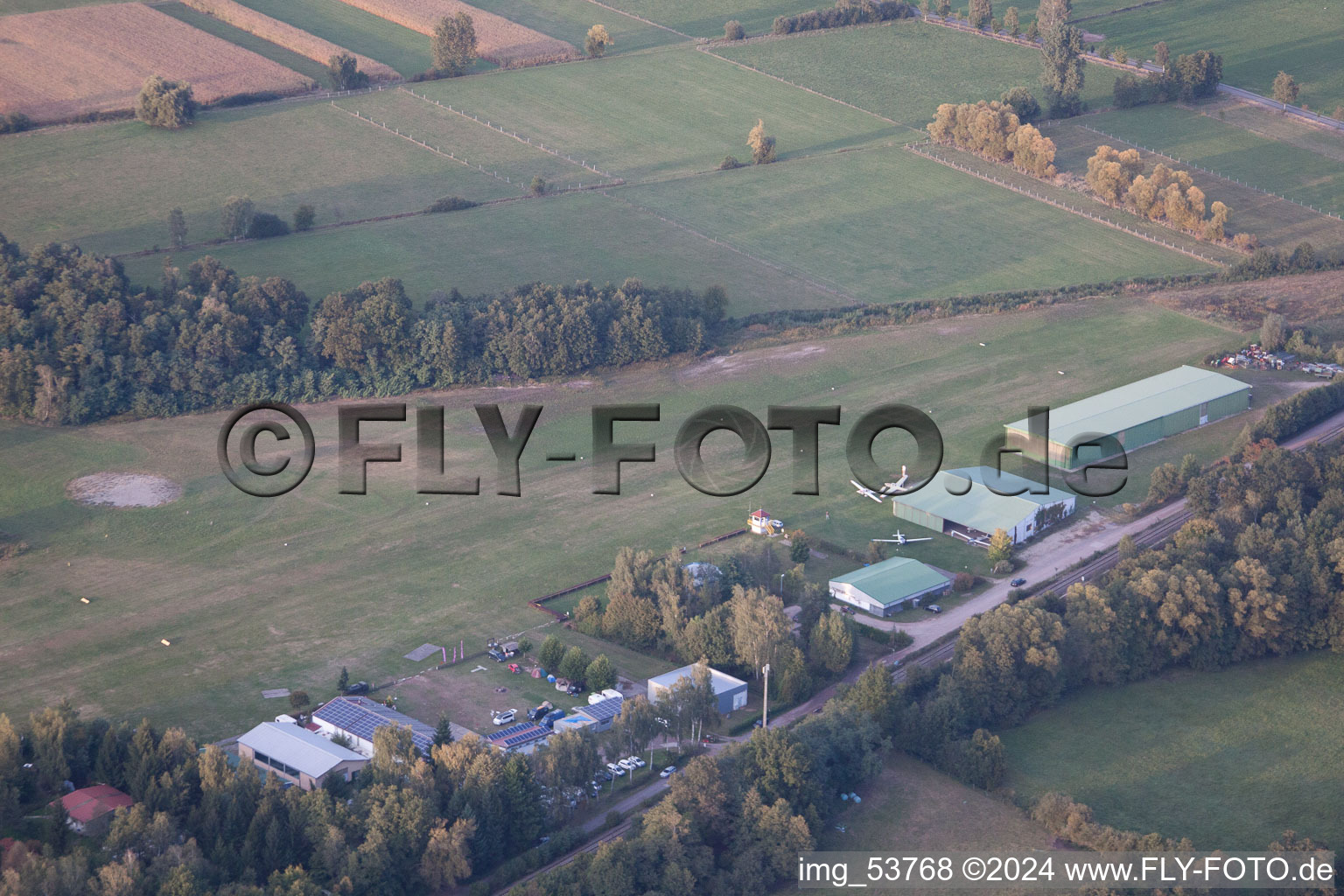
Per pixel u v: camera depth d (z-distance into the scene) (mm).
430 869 165625
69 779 179125
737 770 179500
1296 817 185500
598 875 163125
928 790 188125
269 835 165625
